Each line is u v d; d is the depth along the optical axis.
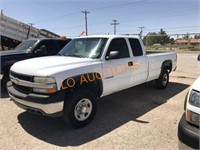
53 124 4.03
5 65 6.19
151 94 6.18
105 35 4.82
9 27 10.75
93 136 3.55
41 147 3.19
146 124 4.02
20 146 3.21
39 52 7.10
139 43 5.51
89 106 3.98
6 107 4.98
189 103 2.47
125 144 3.28
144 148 3.16
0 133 3.63
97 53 4.38
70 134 3.62
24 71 3.69
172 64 7.11
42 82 3.39
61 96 3.47
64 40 8.16
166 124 4.01
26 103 3.57
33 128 3.85
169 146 3.21
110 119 4.28
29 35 12.08
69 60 4.11
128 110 4.82
